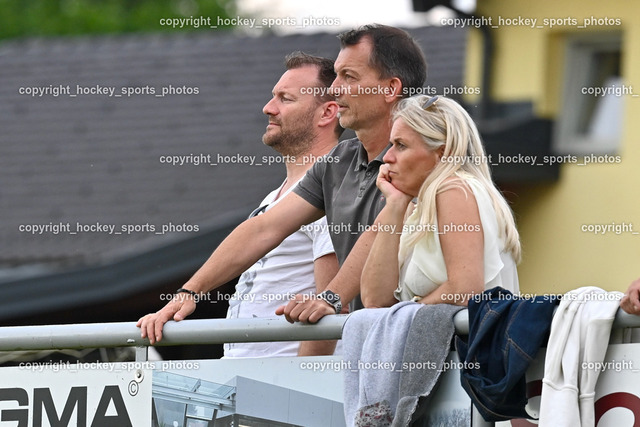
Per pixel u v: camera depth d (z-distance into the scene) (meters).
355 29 17.70
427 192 15.26
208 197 37.59
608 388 13.25
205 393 15.21
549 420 13.15
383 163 17.11
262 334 15.16
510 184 38.22
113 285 32.56
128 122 44.38
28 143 44.34
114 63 49.25
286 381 14.89
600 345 13.23
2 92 48.59
